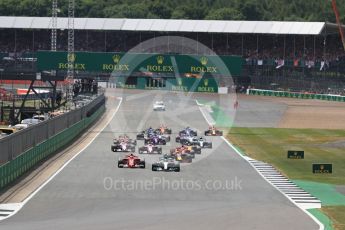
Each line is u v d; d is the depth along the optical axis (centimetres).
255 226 6706
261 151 13262
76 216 6969
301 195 8600
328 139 15688
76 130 15125
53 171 9975
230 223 6806
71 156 11688
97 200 7888
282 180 9800
